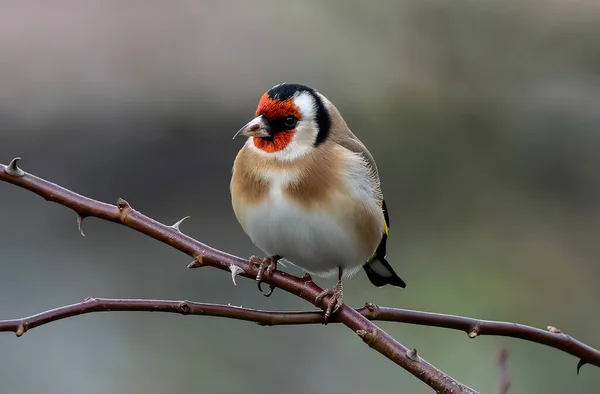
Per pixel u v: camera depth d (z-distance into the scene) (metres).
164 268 12.50
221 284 12.14
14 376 10.54
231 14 15.73
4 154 14.04
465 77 14.96
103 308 4.37
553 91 14.91
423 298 12.08
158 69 14.88
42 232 13.20
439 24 15.07
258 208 6.11
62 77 14.56
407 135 14.58
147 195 14.05
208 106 14.54
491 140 14.56
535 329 4.92
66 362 10.73
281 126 6.09
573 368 10.12
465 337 10.53
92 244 13.03
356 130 14.67
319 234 6.09
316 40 15.30
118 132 14.28
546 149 14.48
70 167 14.07
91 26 15.48
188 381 10.48
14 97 14.32
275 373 10.54
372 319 4.89
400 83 14.87
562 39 15.08
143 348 10.91
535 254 12.95
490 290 12.28
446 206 13.93
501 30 15.07
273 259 6.38
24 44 15.03
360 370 10.55
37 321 4.25
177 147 14.33
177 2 15.98
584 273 12.64
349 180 6.09
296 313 4.79
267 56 15.14
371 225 6.21
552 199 14.04
